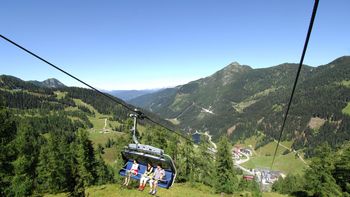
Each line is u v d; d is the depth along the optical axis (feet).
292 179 427.74
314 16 22.93
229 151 260.83
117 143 258.57
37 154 214.69
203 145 302.04
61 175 211.20
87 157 223.30
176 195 197.16
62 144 235.20
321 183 223.92
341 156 225.56
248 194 269.03
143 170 72.64
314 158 233.76
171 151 275.39
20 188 159.74
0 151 138.41
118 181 227.40
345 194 210.38
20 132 190.80
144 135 297.33
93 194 170.81
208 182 297.74
